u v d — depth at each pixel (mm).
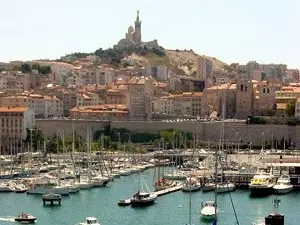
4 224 173875
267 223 160500
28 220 175625
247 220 175125
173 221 175375
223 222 172500
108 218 180875
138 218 180375
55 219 180500
